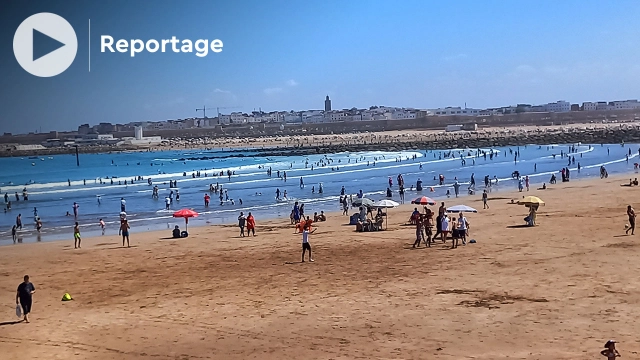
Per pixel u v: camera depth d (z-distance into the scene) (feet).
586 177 231.30
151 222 155.53
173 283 79.41
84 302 71.10
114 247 113.60
